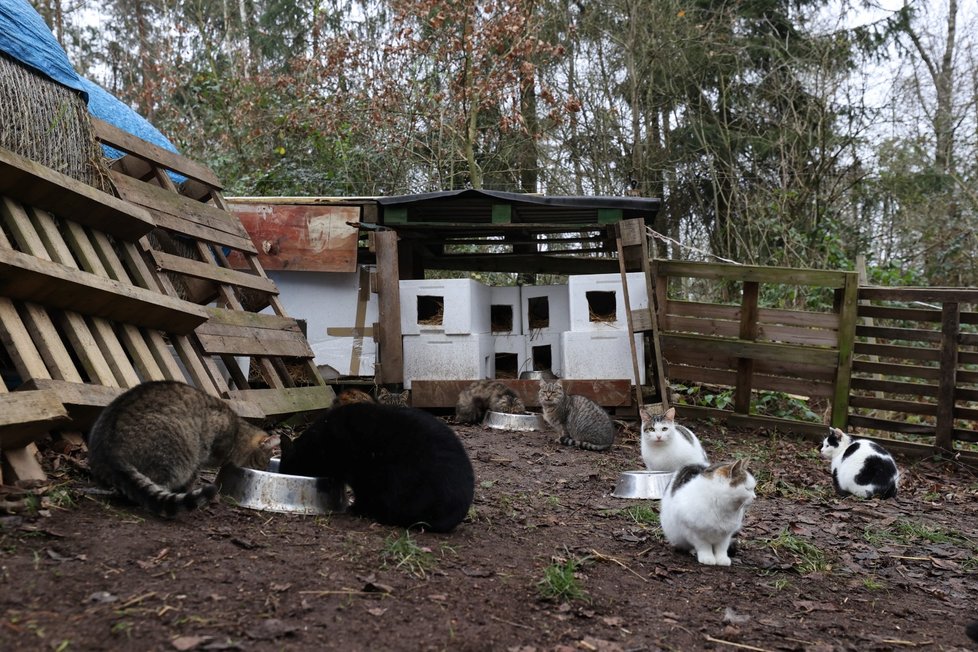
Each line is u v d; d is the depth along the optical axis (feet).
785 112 52.29
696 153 59.62
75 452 13.91
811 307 39.55
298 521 12.75
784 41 57.77
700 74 58.44
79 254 16.12
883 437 30.07
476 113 46.44
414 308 27.50
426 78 46.52
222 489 13.41
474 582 11.10
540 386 25.45
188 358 18.07
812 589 13.20
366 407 13.83
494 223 27.78
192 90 48.73
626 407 27.68
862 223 54.75
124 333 16.62
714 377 29.50
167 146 25.95
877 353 28.04
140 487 11.37
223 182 43.11
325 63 47.39
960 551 16.46
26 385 12.98
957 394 27.17
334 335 27.35
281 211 26.81
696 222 63.00
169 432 12.36
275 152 45.44
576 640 9.75
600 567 12.93
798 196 47.91
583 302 27.55
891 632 11.65
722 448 25.90
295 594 9.63
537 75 51.03
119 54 63.57
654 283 29.66
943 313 26.99
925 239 50.01
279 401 20.18
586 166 57.16
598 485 19.48
